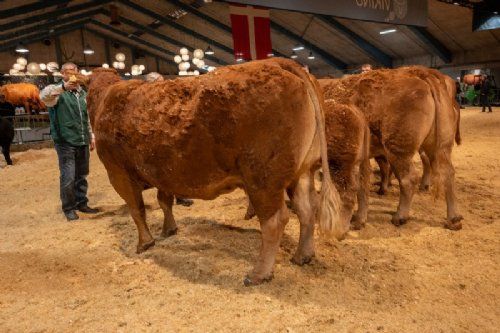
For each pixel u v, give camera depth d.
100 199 6.82
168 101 3.38
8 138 11.05
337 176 4.19
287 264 3.77
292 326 2.80
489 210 5.01
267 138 3.07
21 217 5.97
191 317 2.98
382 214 5.07
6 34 22.45
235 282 3.48
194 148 3.23
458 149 9.49
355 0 7.69
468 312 2.92
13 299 3.36
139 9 24.11
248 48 7.64
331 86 5.16
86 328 2.89
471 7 16.56
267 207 3.24
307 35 26.47
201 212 5.62
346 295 3.20
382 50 27.14
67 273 3.85
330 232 3.25
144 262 4.03
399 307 3.01
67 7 21.12
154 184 3.75
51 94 5.06
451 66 25.95
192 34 27.69
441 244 4.08
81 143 5.55
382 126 4.52
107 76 4.41
